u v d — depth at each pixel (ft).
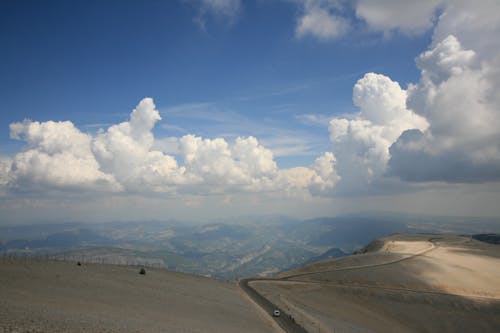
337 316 358.84
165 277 360.89
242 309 290.35
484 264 647.56
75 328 128.16
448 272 581.53
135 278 311.06
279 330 246.47
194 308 243.19
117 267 369.09
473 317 409.90
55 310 153.48
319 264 652.48
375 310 417.49
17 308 142.72
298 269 638.53
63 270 279.90
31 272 245.45
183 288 315.78
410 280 529.04
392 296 453.58
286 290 451.53
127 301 215.72
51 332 117.08
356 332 291.38
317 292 458.50
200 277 453.99
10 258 305.32
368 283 515.50
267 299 368.48
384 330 355.56
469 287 508.53
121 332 137.28
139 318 174.50
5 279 209.05
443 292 488.85
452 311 421.59
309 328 261.24
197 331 173.17
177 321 188.24
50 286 214.69
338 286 484.74
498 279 549.54
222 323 214.48
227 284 450.30
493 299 457.27
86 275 276.21
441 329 384.47
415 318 404.36
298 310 329.72
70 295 200.34
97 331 130.62
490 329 387.34
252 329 220.43
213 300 294.46
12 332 108.37
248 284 478.18
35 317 132.36
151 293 260.62
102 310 176.04
